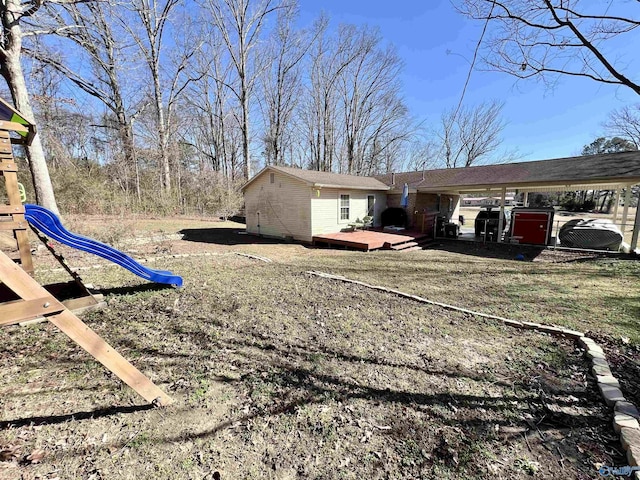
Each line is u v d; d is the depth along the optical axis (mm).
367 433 2051
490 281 6125
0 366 2713
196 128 23688
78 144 16938
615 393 2406
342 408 2289
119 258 4504
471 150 30406
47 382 2502
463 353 3143
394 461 1829
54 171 13172
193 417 2156
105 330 3514
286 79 24188
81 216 11242
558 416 2223
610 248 9609
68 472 1682
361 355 3066
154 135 18281
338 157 28203
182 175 19766
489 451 1905
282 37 22750
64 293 4613
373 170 30391
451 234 12734
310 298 4824
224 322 3824
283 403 2332
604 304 4691
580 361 3000
